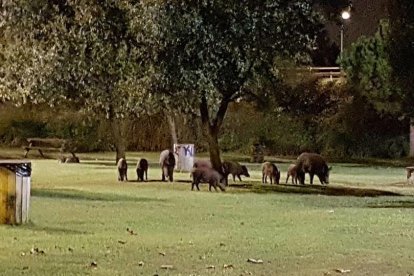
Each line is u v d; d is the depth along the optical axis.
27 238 13.10
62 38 25.47
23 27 25.84
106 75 25.67
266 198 22.19
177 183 27.02
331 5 28.11
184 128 48.09
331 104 48.25
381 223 16.25
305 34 26.11
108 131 49.91
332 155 47.34
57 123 50.03
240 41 25.08
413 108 30.88
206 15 24.64
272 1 25.33
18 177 14.80
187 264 10.87
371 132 47.09
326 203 21.14
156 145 49.91
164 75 24.64
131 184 26.31
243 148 49.28
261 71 26.42
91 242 12.77
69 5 25.47
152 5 24.23
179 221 16.06
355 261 11.36
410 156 45.56
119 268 10.47
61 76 25.66
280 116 48.81
